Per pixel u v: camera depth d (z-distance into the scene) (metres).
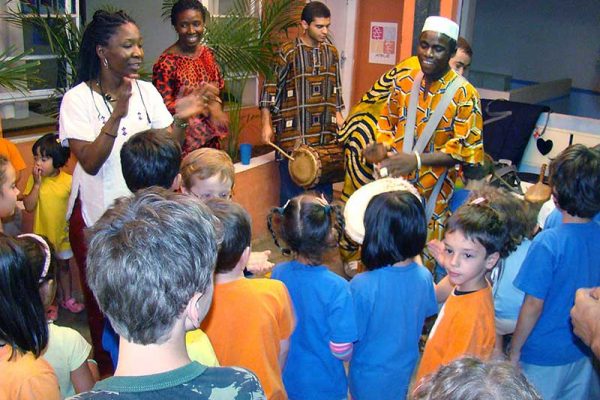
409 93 3.02
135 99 2.43
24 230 3.38
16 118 4.02
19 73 3.21
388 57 5.91
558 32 9.33
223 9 4.97
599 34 8.96
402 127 3.05
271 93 4.26
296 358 1.94
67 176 3.14
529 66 9.71
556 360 1.94
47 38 3.68
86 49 2.33
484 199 2.06
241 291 1.63
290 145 4.32
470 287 1.84
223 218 1.58
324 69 4.25
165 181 1.98
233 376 0.91
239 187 4.38
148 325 0.87
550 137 4.26
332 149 4.18
